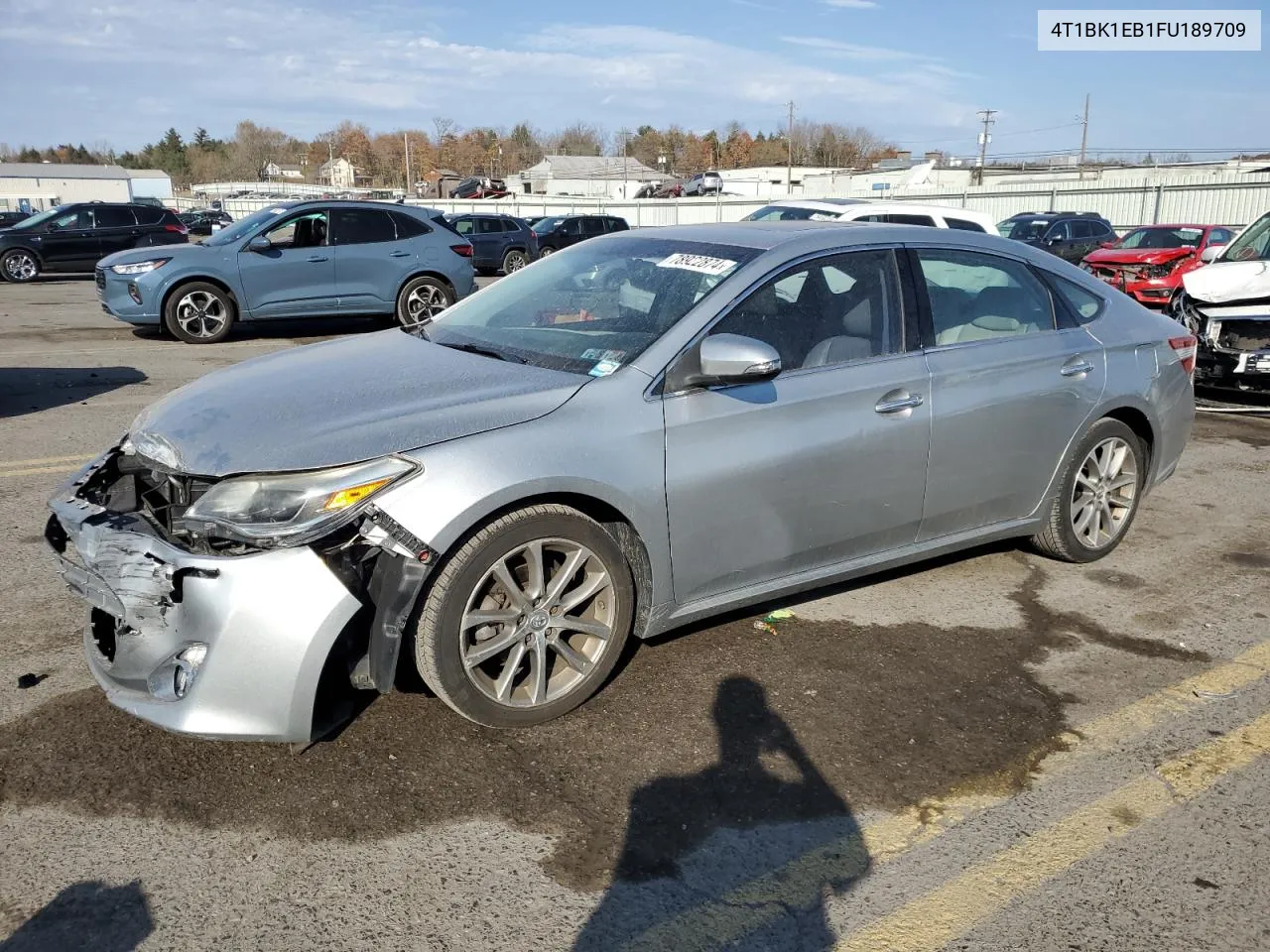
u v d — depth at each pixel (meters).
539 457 3.11
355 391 3.36
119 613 2.96
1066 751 3.29
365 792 2.95
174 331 11.73
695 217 43.38
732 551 3.61
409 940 2.41
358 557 2.92
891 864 2.72
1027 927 2.50
